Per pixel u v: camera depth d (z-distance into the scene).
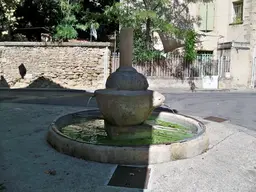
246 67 16.61
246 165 4.16
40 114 7.72
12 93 12.59
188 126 5.87
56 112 8.07
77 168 3.87
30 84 14.52
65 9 16.19
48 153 4.42
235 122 7.46
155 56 14.93
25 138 5.28
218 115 8.42
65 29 15.36
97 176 3.64
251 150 4.87
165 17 16.36
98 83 14.56
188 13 17.16
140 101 4.69
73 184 3.42
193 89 15.20
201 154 4.52
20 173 3.69
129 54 5.11
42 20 17.88
